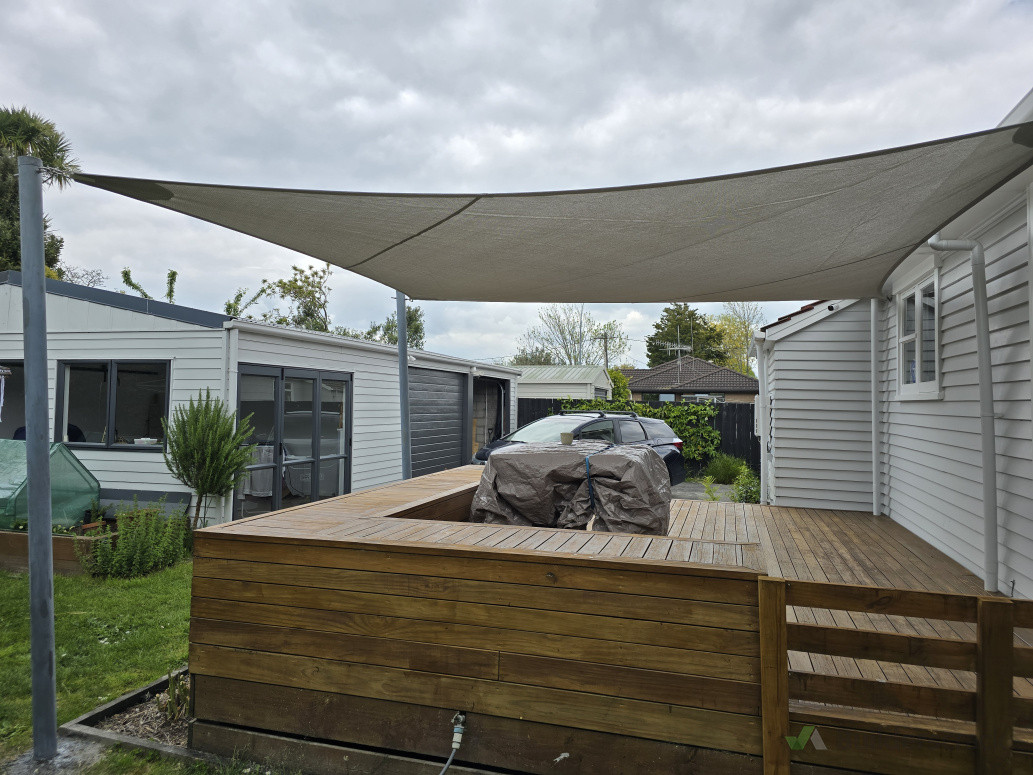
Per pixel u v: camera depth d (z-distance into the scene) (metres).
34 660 3.23
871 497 7.78
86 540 6.48
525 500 4.21
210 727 3.26
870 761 2.51
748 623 2.57
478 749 2.88
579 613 2.76
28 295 3.24
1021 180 3.90
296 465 9.16
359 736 3.04
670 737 2.64
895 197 3.24
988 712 2.38
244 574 3.24
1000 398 4.56
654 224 3.61
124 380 8.20
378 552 3.04
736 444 16.30
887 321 7.56
